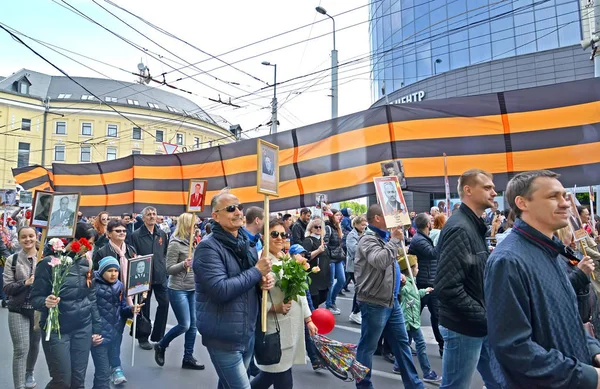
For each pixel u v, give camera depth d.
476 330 2.81
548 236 1.94
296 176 7.09
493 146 5.98
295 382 4.54
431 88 27.25
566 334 1.76
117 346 4.50
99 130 50.72
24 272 4.09
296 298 3.23
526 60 23.50
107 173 9.87
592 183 5.46
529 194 1.92
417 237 5.30
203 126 57.09
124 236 5.06
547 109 5.77
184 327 4.93
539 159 5.76
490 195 2.96
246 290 2.79
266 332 3.16
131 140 51.62
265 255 3.17
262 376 3.27
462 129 6.15
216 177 8.44
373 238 3.97
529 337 1.71
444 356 2.98
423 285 5.25
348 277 10.04
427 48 27.78
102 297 4.06
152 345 5.86
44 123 49.28
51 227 4.17
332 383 4.52
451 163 6.14
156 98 57.72
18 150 47.75
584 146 5.55
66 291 3.55
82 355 3.64
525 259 1.81
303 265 3.30
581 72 22.00
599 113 5.52
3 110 46.97
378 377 4.68
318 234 6.42
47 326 3.42
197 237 8.23
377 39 32.50
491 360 1.99
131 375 4.75
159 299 5.67
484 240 3.00
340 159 6.77
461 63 26.05
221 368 2.80
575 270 3.40
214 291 2.71
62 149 49.91
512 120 5.92
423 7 27.95
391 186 4.20
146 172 9.36
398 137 6.41
